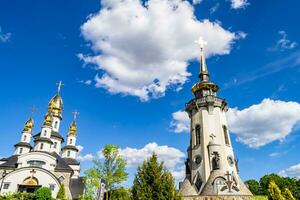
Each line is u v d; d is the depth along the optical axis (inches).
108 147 1689.2
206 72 2305.6
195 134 1987.0
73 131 3673.7
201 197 1637.6
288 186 3302.2
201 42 2476.6
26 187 2423.7
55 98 3710.6
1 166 2669.8
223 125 1983.3
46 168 2623.0
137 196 751.1
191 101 2134.6
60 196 2223.2
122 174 1628.9
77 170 3277.6
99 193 875.4
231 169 1786.4
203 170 1779.0
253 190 3440.0
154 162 800.3
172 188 761.6
